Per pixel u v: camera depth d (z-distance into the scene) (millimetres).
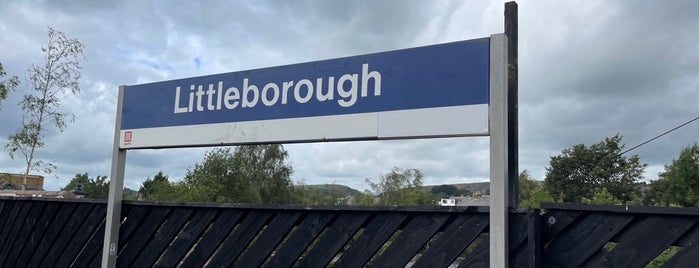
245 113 3557
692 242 2299
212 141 3676
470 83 2818
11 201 5305
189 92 3859
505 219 2654
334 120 3193
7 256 5148
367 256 3088
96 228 4383
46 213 4832
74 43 12742
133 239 4152
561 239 2627
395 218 3041
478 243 2814
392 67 3053
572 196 48188
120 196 4230
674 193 34438
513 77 2805
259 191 52281
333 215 3256
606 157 48000
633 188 46625
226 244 3676
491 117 2732
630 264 2426
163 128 3957
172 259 3924
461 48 2869
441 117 2869
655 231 2383
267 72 3508
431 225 2924
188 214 3896
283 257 3408
